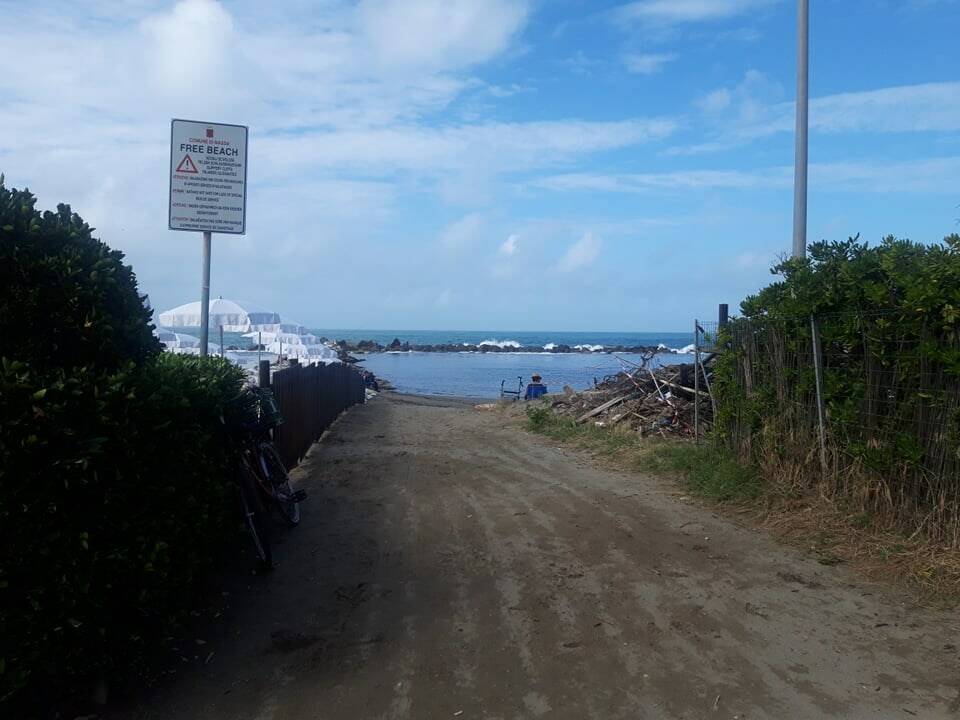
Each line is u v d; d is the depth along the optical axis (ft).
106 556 12.89
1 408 11.35
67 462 11.88
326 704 13.79
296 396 35.81
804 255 31.78
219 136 27.07
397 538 23.65
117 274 15.39
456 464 36.22
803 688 14.15
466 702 13.78
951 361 19.12
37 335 14.01
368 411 70.18
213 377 20.70
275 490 24.04
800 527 23.30
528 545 22.84
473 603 18.38
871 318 22.38
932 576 18.72
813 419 25.45
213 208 27.12
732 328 31.73
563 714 13.33
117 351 14.80
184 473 16.38
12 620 11.28
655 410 46.57
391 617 17.61
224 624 17.25
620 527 24.56
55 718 13.14
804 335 25.50
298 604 18.43
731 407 30.94
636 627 16.87
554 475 33.50
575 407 54.80
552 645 16.02
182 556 16.16
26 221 14.19
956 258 19.36
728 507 26.53
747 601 18.28
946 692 13.96
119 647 14.15
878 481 22.15
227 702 13.91
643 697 13.87
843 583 19.30
